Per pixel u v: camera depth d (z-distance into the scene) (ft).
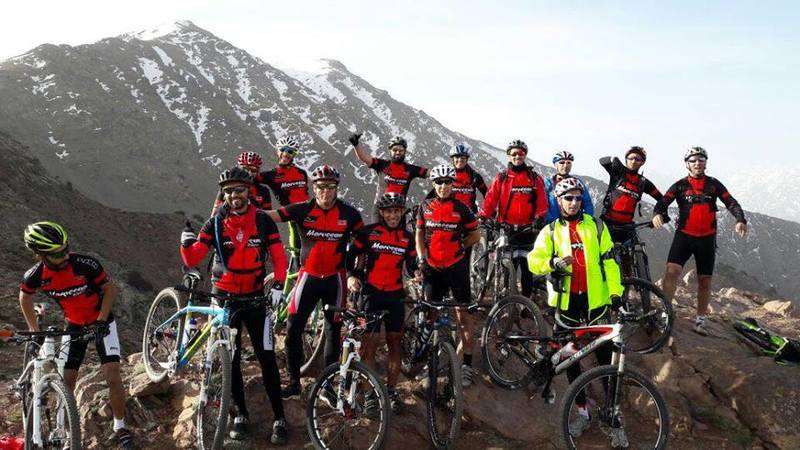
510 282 27.53
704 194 29.78
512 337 23.66
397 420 21.68
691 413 24.76
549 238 22.36
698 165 29.73
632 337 29.25
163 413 21.43
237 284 20.30
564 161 30.25
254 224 20.29
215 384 20.35
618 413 20.76
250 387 22.61
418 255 23.73
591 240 21.95
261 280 20.75
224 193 19.83
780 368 26.05
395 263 21.98
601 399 24.71
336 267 22.16
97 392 21.48
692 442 23.44
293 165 31.17
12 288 46.16
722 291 52.65
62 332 18.16
